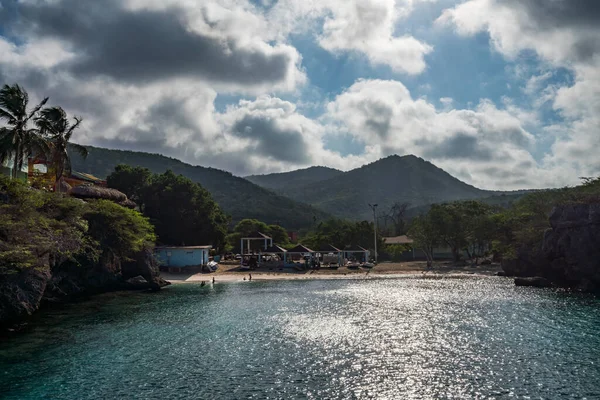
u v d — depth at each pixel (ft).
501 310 137.59
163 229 304.09
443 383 71.92
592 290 185.06
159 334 108.88
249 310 143.23
